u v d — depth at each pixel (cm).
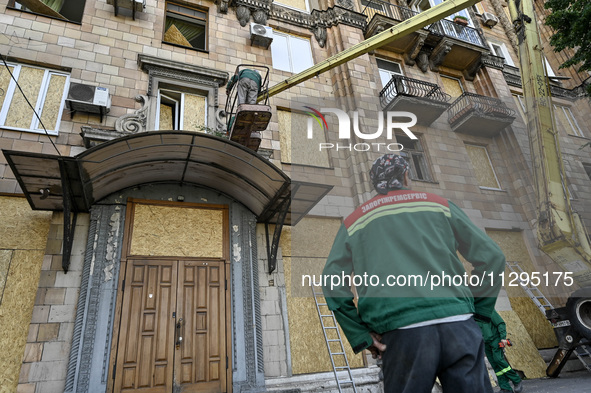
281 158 873
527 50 755
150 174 683
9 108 704
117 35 866
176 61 863
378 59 1228
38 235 626
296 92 996
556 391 499
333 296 128
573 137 1173
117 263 626
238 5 1066
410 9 1359
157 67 850
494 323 559
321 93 1030
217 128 842
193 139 606
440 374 118
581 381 589
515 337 798
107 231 642
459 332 117
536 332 832
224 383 601
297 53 1095
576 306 669
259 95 826
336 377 612
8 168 647
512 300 808
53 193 596
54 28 805
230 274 691
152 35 909
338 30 1158
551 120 425
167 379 575
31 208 624
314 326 709
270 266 721
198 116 868
